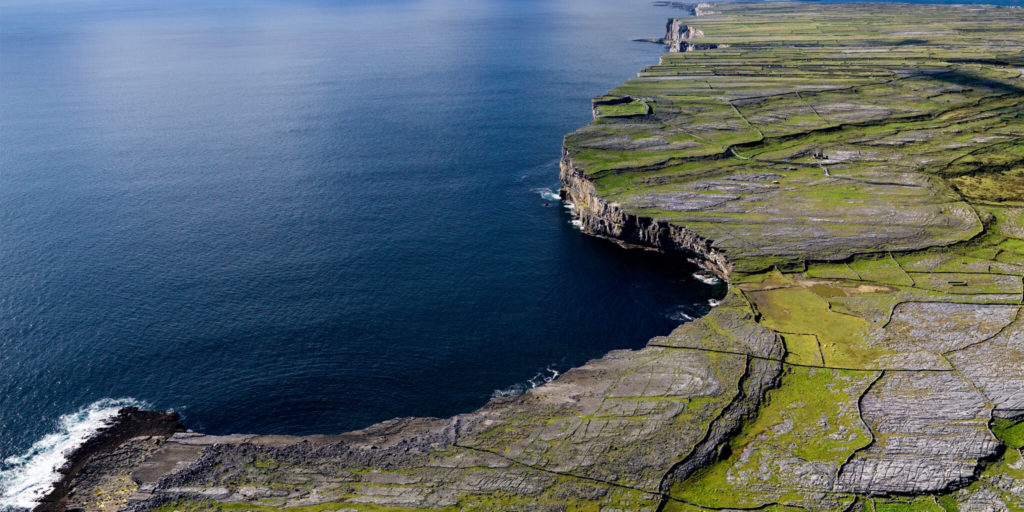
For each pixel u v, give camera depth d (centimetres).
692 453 7488
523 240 14025
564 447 7619
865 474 7175
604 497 6956
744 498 6950
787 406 8194
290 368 9756
